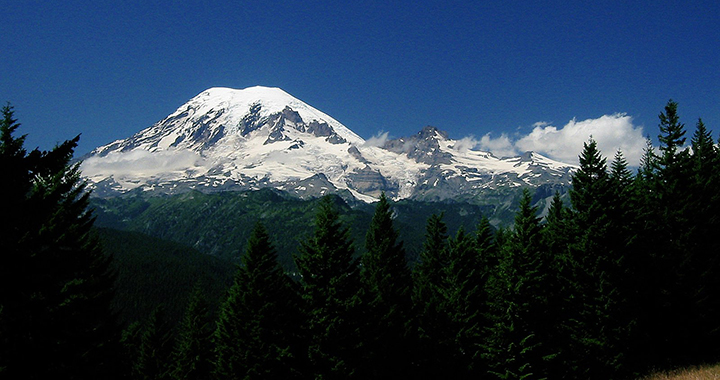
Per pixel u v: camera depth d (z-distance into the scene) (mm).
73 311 24781
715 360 38156
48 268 20609
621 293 42062
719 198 48188
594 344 41281
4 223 18703
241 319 49156
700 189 49688
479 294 53906
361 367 39250
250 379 44719
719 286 45281
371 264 59500
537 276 45062
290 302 43469
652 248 45812
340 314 38656
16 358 20844
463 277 55312
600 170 46938
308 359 40875
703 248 46219
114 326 44094
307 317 39938
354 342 38812
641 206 51750
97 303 37625
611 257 42562
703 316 43469
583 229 45719
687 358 41875
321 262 40500
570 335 43281
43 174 19859
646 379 34906
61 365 24406
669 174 52000
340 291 39938
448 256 60625
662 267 44500
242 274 51312
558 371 44125
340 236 41656
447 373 49469
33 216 19812
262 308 45031
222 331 55750
